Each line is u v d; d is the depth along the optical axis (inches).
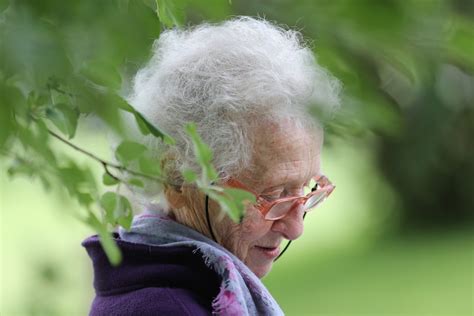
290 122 139.0
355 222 997.8
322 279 813.9
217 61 136.1
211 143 135.5
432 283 770.8
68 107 84.8
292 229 150.0
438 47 108.3
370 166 914.7
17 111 74.9
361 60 122.8
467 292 730.2
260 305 142.8
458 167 886.4
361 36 109.3
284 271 858.8
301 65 137.8
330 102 127.2
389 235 961.5
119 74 77.9
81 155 102.0
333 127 141.5
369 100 127.7
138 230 148.2
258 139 137.7
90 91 78.4
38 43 68.4
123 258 144.0
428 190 912.9
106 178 94.7
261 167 138.9
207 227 146.5
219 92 134.7
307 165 143.0
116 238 148.1
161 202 146.9
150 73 140.9
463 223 951.6
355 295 754.8
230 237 146.9
